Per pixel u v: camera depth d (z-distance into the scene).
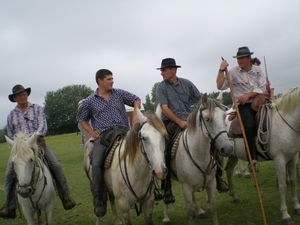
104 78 4.26
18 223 5.89
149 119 3.37
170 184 4.52
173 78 4.66
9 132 4.63
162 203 6.11
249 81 5.04
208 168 3.96
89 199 7.07
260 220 4.64
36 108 4.67
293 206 4.77
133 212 5.77
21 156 3.69
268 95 5.15
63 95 70.06
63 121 69.44
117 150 3.98
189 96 4.78
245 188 6.33
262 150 4.67
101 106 4.28
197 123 3.90
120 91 4.48
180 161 4.12
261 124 4.62
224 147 3.54
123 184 3.72
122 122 4.38
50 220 4.30
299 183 6.20
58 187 4.67
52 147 23.86
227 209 5.27
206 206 5.57
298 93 4.23
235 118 5.15
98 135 4.17
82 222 5.61
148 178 3.64
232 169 5.47
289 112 4.35
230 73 5.15
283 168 4.45
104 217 5.74
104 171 4.20
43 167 4.27
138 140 3.49
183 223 4.93
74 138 31.98
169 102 4.66
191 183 4.06
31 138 3.89
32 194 3.98
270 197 5.59
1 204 7.53
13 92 4.50
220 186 4.57
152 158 3.17
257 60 6.70
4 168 14.73
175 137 4.42
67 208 4.64
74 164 13.07
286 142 4.36
